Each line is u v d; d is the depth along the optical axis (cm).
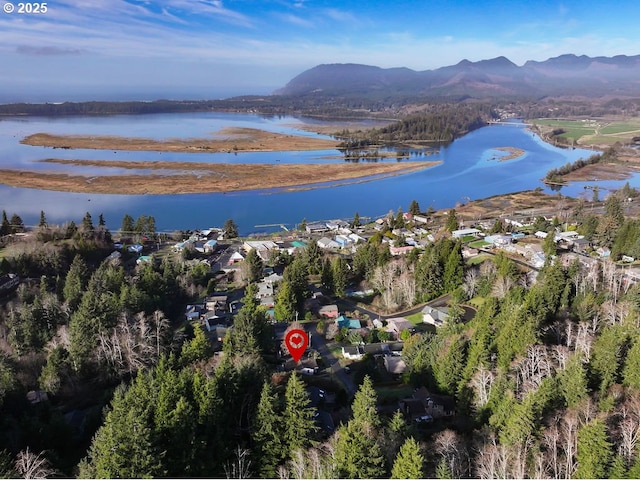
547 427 4591
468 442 4919
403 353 7875
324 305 10256
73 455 5422
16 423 5662
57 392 6650
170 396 4806
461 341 6719
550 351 6175
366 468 4194
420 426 5884
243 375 5588
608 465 4066
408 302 10431
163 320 8400
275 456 4800
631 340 5800
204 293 11206
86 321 7356
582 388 4950
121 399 5231
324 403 6494
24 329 7962
